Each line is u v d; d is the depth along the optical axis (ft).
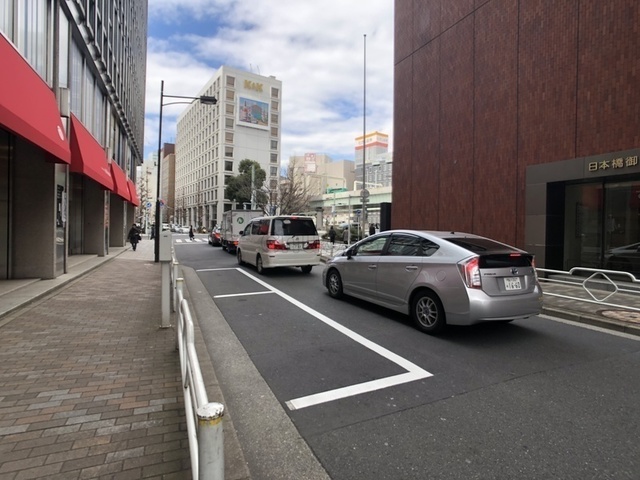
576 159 34.40
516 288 18.21
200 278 37.52
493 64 42.68
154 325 19.01
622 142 31.22
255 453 9.23
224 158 260.21
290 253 38.83
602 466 8.72
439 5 50.29
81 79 42.24
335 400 11.98
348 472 8.53
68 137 31.94
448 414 11.11
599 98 32.81
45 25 29.22
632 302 26.02
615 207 34.81
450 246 19.03
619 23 31.40
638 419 10.87
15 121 19.20
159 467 8.16
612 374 14.17
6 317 20.02
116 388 11.87
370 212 168.04
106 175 46.57
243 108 265.34
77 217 53.93
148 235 165.17
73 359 14.21
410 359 15.57
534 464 8.79
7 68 19.93
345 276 26.16
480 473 8.47
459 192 47.16
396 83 58.59
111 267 43.62
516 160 40.16
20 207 29.78
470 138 45.65
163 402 11.02
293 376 13.85
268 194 158.51
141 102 125.70
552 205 37.58
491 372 14.26
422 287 19.60
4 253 29.48
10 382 12.16
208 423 5.14
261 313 23.24
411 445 9.55
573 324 21.43
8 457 8.34
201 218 292.61
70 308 22.38
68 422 9.84
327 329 19.85
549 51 36.83
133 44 91.56
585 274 36.86
